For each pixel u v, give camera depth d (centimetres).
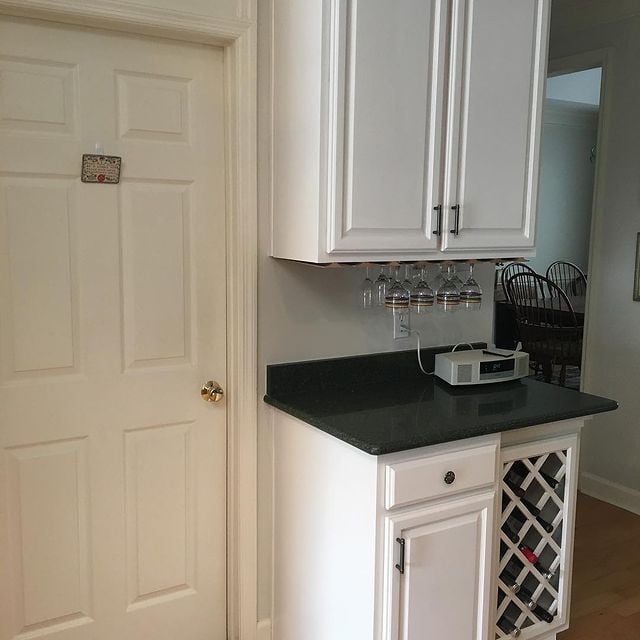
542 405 228
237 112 219
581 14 378
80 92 203
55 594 217
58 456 213
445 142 218
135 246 216
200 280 228
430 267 261
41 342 206
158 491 230
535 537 239
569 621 266
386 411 217
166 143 217
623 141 362
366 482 192
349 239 204
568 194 837
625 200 362
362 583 197
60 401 211
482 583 211
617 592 293
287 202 216
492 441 209
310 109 201
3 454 205
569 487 235
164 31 207
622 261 365
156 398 225
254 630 245
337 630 210
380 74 203
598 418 383
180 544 236
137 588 230
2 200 197
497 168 230
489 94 224
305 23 201
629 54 356
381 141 205
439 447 198
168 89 215
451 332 272
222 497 242
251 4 216
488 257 235
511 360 256
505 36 225
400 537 192
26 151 198
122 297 216
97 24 200
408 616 197
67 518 216
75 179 205
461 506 203
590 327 383
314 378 242
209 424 236
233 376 233
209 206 226
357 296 249
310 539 220
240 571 241
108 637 227
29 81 196
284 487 233
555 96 760
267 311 232
